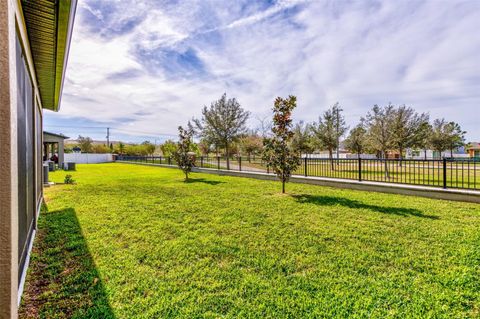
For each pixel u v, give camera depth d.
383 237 3.77
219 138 17.41
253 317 2.05
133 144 47.94
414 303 2.20
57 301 2.28
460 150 40.69
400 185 7.29
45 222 4.74
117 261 3.08
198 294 2.38
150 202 6.50
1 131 1.32
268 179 11.36
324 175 10.60
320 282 2.57
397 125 14.13
